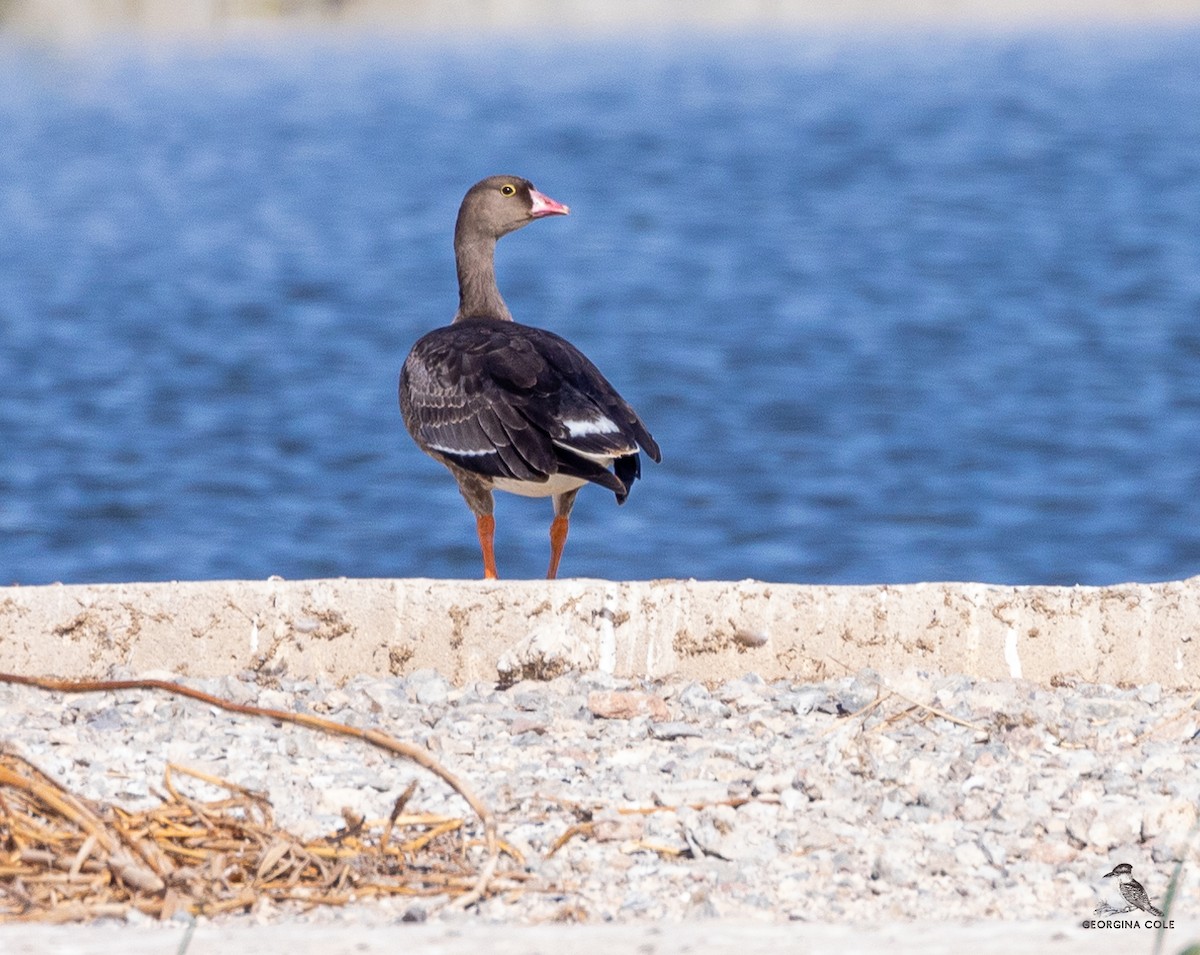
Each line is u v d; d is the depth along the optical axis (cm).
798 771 793
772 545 2220
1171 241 4638
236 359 3344
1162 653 965
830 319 3725
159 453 2633
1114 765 811
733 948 581
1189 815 722
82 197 5978
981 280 4147
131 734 866
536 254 4647
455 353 1146
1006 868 695
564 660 966
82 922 641
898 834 732
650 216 5344
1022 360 3322
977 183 5988
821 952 573
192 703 909
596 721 896
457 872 695
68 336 3553
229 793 770
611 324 3678
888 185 5994
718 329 3622
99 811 713
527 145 7638
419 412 1155
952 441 2748
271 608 985
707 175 6384
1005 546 2214
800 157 6900
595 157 7088
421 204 5756
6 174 6675
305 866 689
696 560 2156
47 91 10538
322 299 3988
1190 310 3756
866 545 2227
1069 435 2773
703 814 750
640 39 14875
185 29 14700
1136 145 7038
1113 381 3142
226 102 9975
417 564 2131
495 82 10931
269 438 2750
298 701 927
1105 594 973
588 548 2211
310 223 5306
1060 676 970
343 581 991
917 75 10775
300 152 7538
